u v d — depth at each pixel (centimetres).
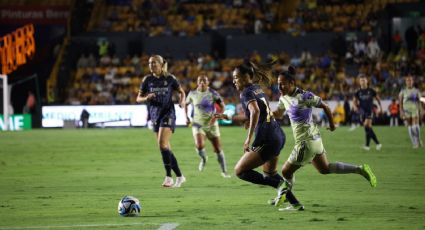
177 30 14362
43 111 12650
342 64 13338
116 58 13900
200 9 14875
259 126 3478
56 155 7331
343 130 10494
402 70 12862
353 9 14375
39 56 13788
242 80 3500
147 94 4719
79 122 12569
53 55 13862
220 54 14288
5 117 12050
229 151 7588
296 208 3591
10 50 13538
